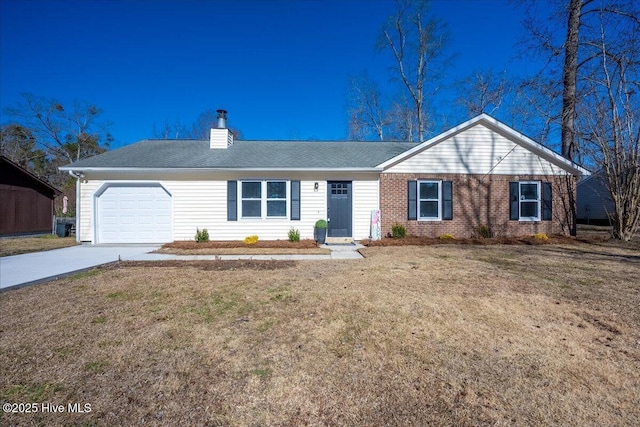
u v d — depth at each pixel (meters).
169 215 12.45
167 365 3.10
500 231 13.18
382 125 31.73
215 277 6.62
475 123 13.05
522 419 2.36
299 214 12.67
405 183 12.97
